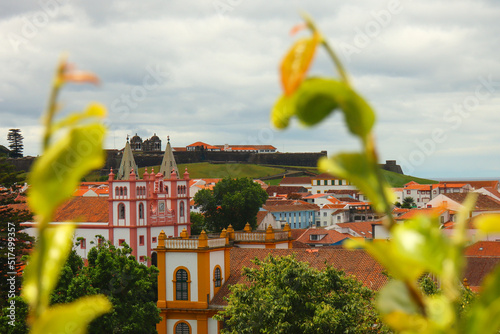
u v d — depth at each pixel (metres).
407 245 1.55
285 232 65.38
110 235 116.50
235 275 57.75
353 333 32.62
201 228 132.38
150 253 118.06
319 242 113.94
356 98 1.39
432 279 25.97
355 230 132.12
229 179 132.62
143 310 41.22
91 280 40.12
